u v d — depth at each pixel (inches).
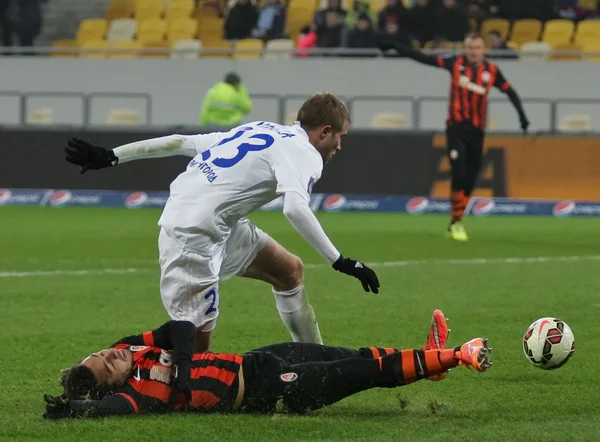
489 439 357.4
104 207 1561.3
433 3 1726.1
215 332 599.5
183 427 366.9
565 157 1512.1
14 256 985.5
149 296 748.0
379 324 627.8
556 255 1021.8
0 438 358.0
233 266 453.4
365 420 389.4
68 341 571.2
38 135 1563.7
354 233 1226.6
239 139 426.3
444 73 1706.4
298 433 363.9
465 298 736.3
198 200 418.0
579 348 548.1
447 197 1517.0
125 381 382.3
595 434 365.4
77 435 356.8
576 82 1685.5
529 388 452.8
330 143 428.8
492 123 1663.4
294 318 470.3
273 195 423.2
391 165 1528.1
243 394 386.3
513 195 1520.7
